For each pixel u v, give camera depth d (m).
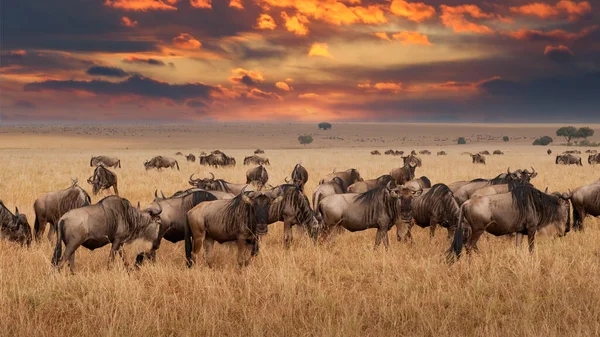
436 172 80.31
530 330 16.45
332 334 16.56
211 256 25.69
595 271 22.00
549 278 21.31
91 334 17.06
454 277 22.56
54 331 17.22
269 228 34.66
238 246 24.81
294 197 29.78
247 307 19.38
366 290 21.58
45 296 19.69
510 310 19.03
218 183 37.88
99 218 23.58
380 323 17.78
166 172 90.56
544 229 26.50
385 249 28.20
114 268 22.77
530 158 157.12
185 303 19.61
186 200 28.25
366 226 29.11
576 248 27.03
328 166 101.19
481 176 73.62
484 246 28.84
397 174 51.41
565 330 16.86
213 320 17.44
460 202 34.81
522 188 25.97
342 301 19.80
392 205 28.31
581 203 33.97
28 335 16.80
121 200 24.39
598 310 18.20
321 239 30.09
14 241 29.03
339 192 34.69
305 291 21.12
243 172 88.81
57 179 69.75
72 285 20.98
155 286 21.39
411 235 31.36
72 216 23.12
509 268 22.89
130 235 24.77
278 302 19.92
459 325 17.59
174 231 28.06
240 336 16.70
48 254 26.94
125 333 16.73
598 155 118.88
